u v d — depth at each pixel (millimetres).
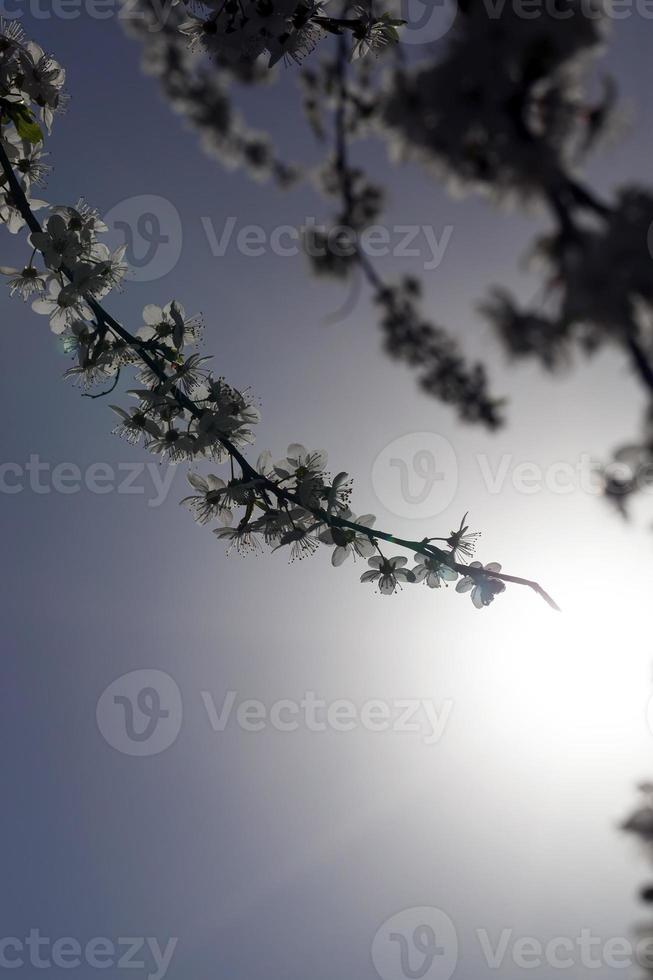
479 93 539
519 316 523
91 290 1301
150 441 1304
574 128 528
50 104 1307
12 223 1312
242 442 1306
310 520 1285
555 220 528
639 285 494
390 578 1274
